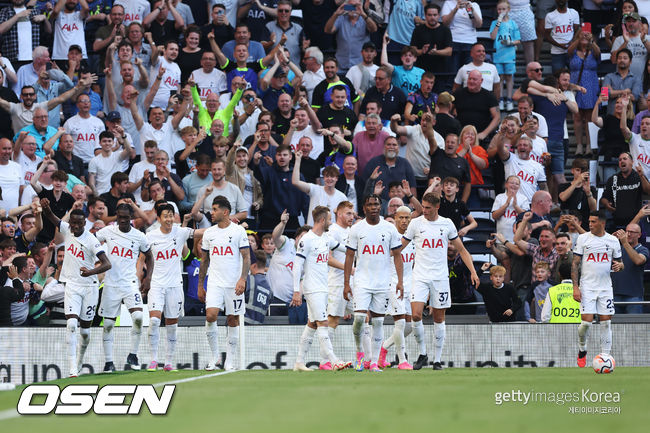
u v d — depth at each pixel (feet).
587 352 161.17
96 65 236.22
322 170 200.95
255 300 167.43
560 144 212.23
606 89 214.28
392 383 107.04
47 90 216.54
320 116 206.28
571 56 224.94
